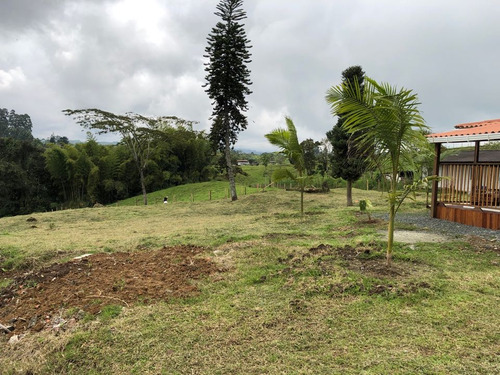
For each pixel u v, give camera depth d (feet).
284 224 31.50
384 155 15.10
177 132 103.71
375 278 13.84
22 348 9.98
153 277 15.17
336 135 46.06
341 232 25.05
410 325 10.19
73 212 55.01
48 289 14.30
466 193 29.07
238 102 62.18
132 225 39.06
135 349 9.47
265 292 13.23
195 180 129.18
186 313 11.56
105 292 13.42
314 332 10.02
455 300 11.81
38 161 103.91
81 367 8.86
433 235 21.98
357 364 8.35
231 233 26.73
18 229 38.93
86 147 103.55
